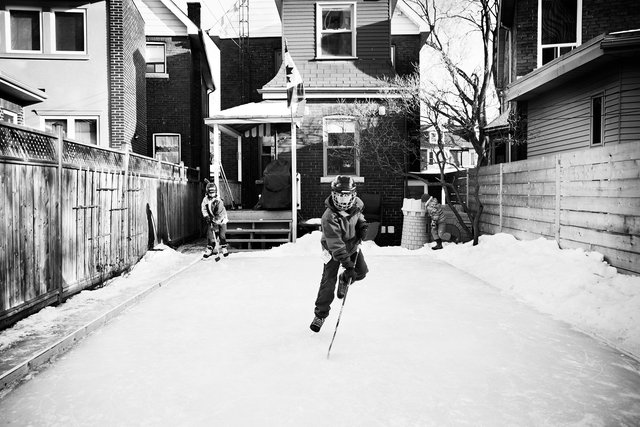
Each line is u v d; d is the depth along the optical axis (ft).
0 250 17.80
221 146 67.41
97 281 26.94
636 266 22.71
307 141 51.47
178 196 48.91
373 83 51.57
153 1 64.85
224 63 67.15
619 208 23.94
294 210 45.52
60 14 51.08
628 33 32.99
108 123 51.34
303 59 53.62
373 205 49.39
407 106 47.50
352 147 51.31
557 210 29.84
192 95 66.74
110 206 29.37
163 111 65.10
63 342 16.60
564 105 43.39
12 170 18.66
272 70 67.31
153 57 65.31
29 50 50.78
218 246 41.86
